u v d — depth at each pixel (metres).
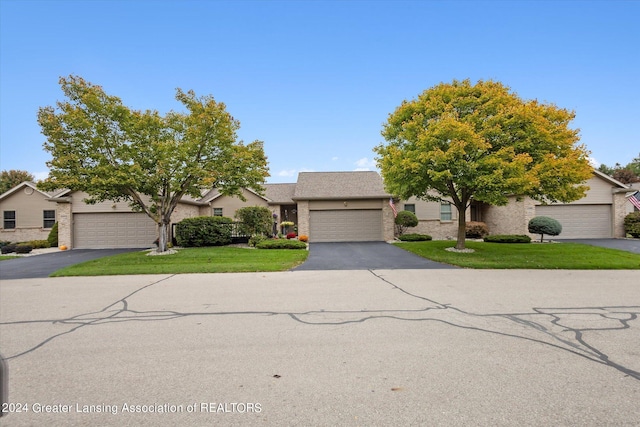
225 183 17.38
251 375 3.87
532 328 5.40
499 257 13.83
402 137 15.17
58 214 21.55
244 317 6.22
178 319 6.14
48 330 5.58
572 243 18.72
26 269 12.87
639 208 21.31
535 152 13.63
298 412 3.11
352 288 8.68
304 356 4.39
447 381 3.66
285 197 26.52
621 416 2.98
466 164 13.32
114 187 14.96
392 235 22.12
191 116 15.52
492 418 2.96
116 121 15.06
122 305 7.21
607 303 6.95
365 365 4.09
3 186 36.12
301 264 13.01
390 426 2.88
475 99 14.48
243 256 14.87
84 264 13.34
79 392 3.53
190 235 18.97
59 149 14.16
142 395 3.45
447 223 24.00
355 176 26.08
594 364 4.04
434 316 6.12
